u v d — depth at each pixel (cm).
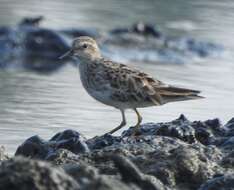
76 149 1157
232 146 1181
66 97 1844
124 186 795
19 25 2450
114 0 2941
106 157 1083
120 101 1310
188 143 1194
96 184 781
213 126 1262
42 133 1516
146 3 2925
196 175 1051
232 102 1875
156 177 1039
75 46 1391
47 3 2844
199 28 2664
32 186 795
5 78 2055
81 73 1385
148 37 2517
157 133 1234
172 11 2834
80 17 2681
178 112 1747
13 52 2328
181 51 2450
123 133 1307
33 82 2017
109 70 1321
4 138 1462
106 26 2597
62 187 799
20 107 1723
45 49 2361
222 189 997
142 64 2319
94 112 1706
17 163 812
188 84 2045
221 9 2877
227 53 2459
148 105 1306
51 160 1084
